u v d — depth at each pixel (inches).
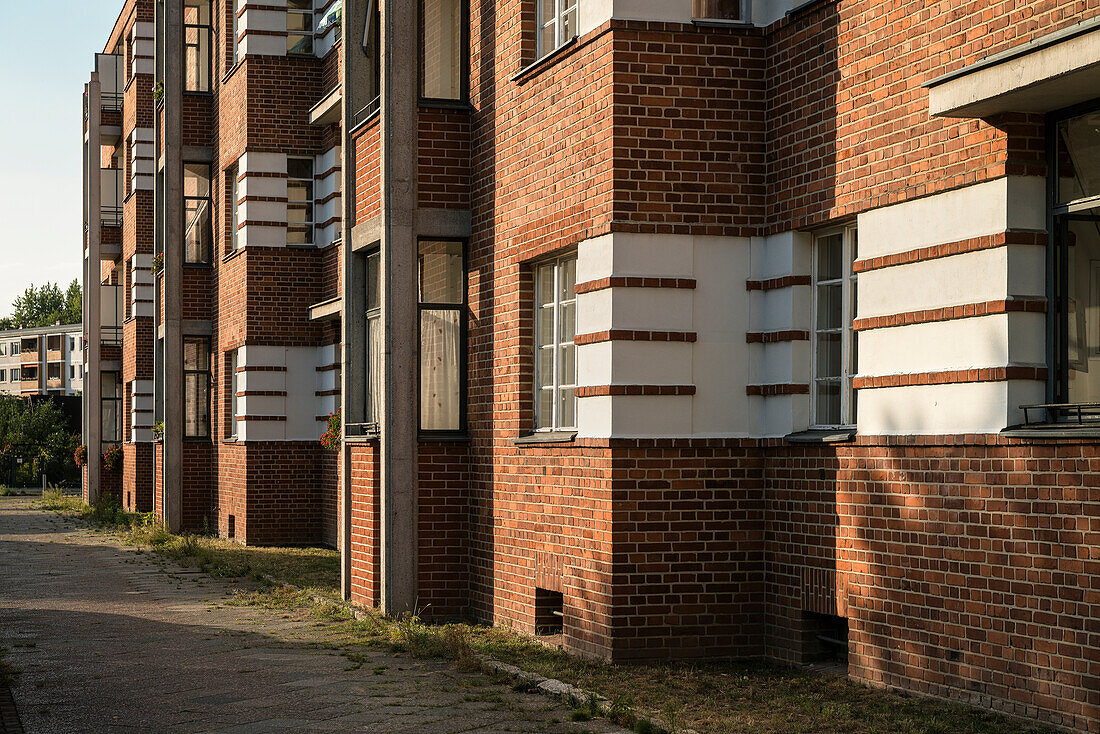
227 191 994.1
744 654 417.4
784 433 409.1
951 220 340.5
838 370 401.4
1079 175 317.1
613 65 415.8
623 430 411.2
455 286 552.4
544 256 476.7
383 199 535.8
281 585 657.6
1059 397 320.2
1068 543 299.4
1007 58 303.0
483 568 525.3
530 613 478.9
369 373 605.3
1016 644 313.7
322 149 919.7
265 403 914.7
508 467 500.7
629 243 414.9
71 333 4205.2
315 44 927.0
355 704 354.0
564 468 448.1
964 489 331.3
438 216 541.0
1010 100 311.9
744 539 418.6
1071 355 318.7
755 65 426.0
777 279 415.5
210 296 1051.3
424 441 537.3
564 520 447.5
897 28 362.3
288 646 465.1
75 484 2348.7
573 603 438.6
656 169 418.0
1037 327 322.7
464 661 409.4
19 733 323.0
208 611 568.1
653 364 414.6
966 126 335.9
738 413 421.1
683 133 420.2
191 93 1043.9
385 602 529.7
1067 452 300.0
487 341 526.3
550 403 483.2
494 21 519.8
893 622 356.5
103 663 428.5
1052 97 309.0
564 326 473.7
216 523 1027.9
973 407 329.4
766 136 425.4
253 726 328.5
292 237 925.2
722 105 422.9
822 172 394.9
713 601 415.5
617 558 409.7
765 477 419.5
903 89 359.6
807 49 402.9
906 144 358.0
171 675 404.8
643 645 410.3
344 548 593.6
